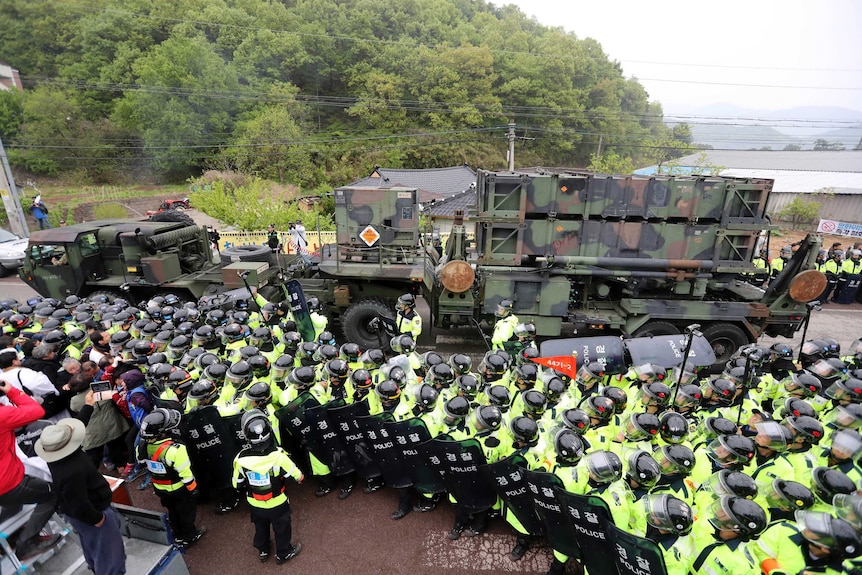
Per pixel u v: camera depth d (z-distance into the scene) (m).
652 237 8.84
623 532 3.60
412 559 5.05
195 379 5.84
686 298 9.43
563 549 4.44
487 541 5.27
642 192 8.62
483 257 9.17
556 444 4.12
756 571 3.23
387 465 5.47
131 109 37.94
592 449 4.67
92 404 5.76
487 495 5.02
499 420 4.53
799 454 4.16
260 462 4.49
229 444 5.41
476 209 9.23
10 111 35.66
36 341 7.11
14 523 4.00
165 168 40.62
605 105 47.66
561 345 6.23
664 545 3.48
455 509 5.41
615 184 8.60
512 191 8.77
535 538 5.28
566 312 9.22
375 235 9.61
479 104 43.44
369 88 43.78
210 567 4.96
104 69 38.22
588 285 9.51
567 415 4.43
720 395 5.25
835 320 12.43
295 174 39.66
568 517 4.09
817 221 26.41
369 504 5.83
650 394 4.75
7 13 35.25
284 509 4.75
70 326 8.12
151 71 37.41
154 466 4.71
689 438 4.76
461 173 29.61
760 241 13.34
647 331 9.05
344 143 42.88
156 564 4.22
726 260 8.99
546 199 8.79
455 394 5.18
